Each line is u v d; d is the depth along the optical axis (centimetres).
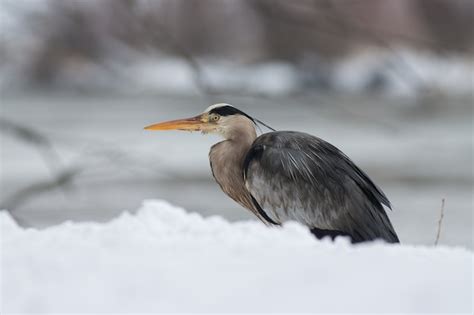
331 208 995
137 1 1518
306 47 1516
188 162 3075
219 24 1550
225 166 1105
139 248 591
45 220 2155
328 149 1039
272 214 1030
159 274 518
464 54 1360
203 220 778
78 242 612
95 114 4206
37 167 2905
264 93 1467
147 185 2595
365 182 1016
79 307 470
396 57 1376
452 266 548
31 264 540
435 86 1373
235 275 518
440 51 1364
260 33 1531
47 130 3500
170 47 1509
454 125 3781
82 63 1652
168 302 474
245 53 1538
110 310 465
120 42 1585
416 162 3120
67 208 2303
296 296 479
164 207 797
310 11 1462
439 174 2898
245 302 472
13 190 2412
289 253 575
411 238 1997
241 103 4059
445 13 1359
